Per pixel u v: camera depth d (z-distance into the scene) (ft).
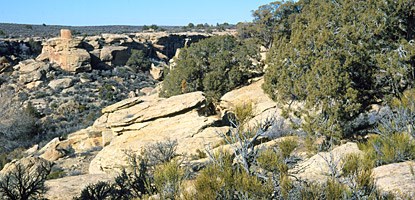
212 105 99.25
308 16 78.33
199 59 114.93
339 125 51.03
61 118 157.99
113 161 60.44
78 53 222.69
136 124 76.28
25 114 146.30
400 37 56.90
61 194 39.40
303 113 61.41
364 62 56.24
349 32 58.44
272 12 137.90
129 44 260.62
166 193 14.92
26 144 131.85
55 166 77.51
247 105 17.76
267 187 13.69
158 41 286.66
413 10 56.70
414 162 21.93
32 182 33.22
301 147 43.50
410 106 26.53
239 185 13.67
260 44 141.38
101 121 92.89
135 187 32.45
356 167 15.12
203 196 13.00
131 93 195.11
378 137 25.40
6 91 174.70
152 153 43.14
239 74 107.24
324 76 54.95
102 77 222.07
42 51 238.48
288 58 70.03
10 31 341.82
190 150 58.18
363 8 62.54
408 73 52.47
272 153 15.89
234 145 17.58
